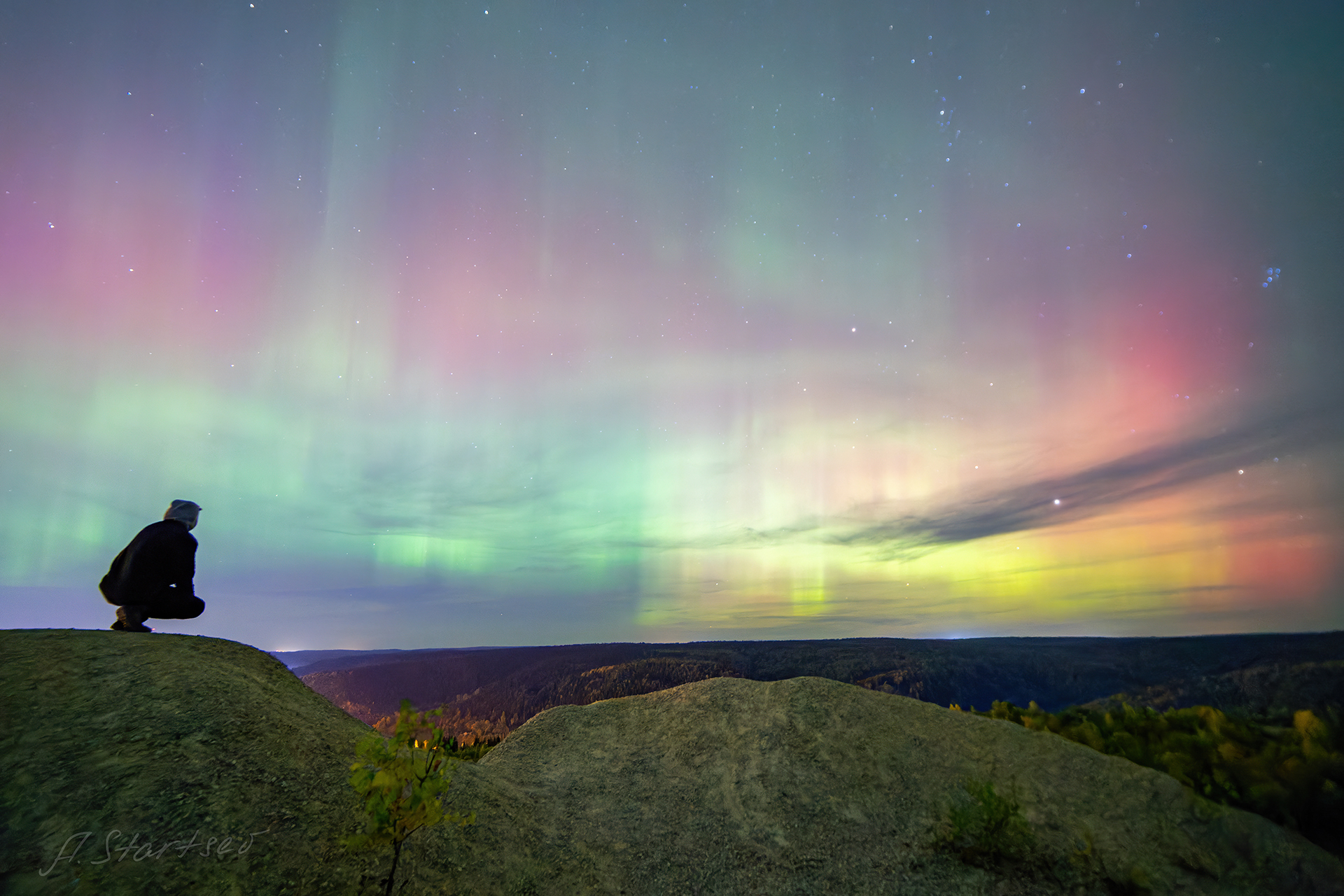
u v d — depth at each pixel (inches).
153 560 216.1
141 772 125.1
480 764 235.9
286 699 181.5
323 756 157.2
